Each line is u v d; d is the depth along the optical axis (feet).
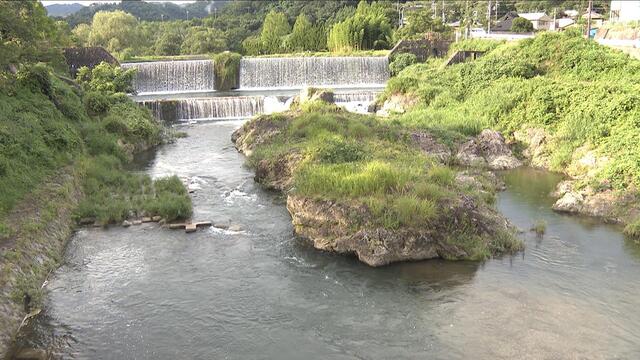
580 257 68.90
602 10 350.84
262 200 93.97
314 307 57.52
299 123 122.72
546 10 432.66
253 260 69.56
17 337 52.37
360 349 49.88
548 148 117.70
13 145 85.66
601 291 59.82
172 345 51.29
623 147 100.53
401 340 51.06
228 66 214.28
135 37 327.47
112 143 120.06
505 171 112.57
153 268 67.72
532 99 130.52
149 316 56.44
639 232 75.00
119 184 99.14
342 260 68.64
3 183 75.97
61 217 78.13
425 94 162.71
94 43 314.35
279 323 54.65
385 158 94.38
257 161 110.42
